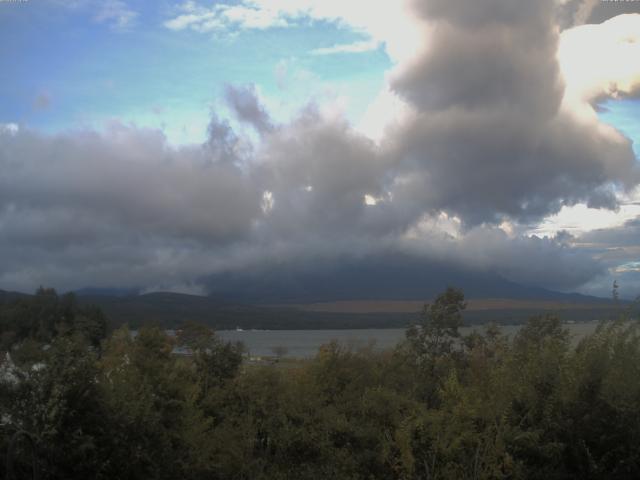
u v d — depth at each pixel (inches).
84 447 272.7
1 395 280.5
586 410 298.8
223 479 387.5
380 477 327.9
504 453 288.2
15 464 276.7
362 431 368.2
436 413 316.5
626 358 311.1
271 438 419.2
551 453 288.0
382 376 539.8
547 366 316.2
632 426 295.0
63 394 279.1
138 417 308.0
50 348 304.5
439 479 298.4
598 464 287.9
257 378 483.8
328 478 349.4
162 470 319.3
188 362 520.1
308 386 479.8
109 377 327.6
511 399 307.4
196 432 381.7
